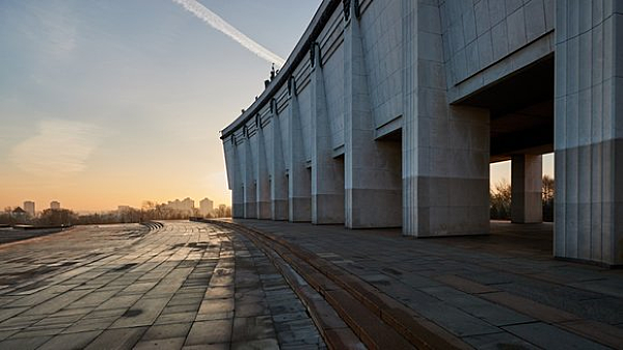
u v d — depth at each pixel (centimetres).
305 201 3177
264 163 4309
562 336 346
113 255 1309
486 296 502
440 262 813
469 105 1473
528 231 1736
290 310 570
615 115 725
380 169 2073
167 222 5125
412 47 1452
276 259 1061
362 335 400
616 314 417
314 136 2650
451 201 1451
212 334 464
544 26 994
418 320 394
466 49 1308
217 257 1194
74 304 616
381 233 1703
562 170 834
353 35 2034
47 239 2309
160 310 575
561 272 682
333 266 768
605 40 742
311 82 2744
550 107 1627
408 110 1486
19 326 502
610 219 725
